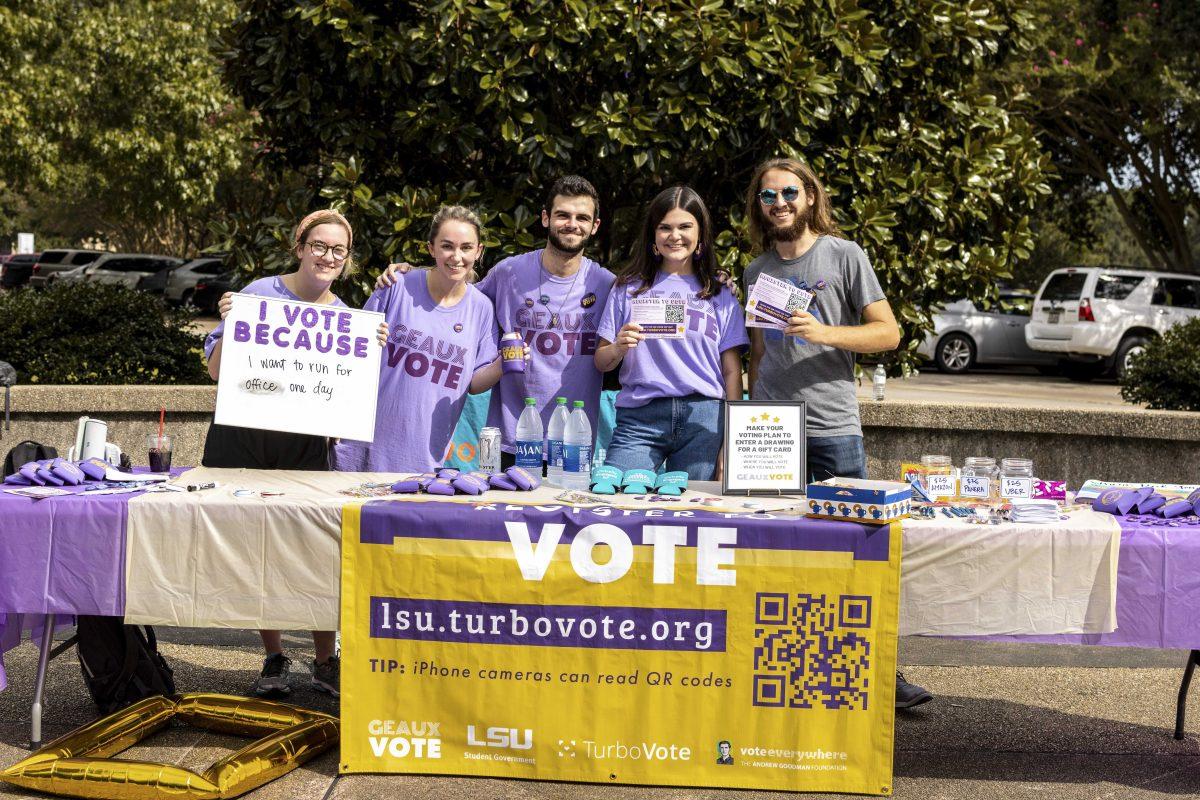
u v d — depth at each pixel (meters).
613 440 4.73
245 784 3.83
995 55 7.12
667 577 3.83
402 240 6.23
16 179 19.56
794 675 3.83
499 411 5.04
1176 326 8.77
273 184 7.35
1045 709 4.84
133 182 22.28
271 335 4.50
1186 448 7.07
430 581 3.88
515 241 6.20
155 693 4.59
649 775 3.88
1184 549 3.76
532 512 3.86
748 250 6.40
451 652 3.91
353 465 4.93
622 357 4.71
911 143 6.59
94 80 19.72
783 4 6.13
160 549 3.95
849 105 6.27
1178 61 19.84
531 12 5.87
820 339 4.34
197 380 8.72
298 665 5.29
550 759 3.90
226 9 20.61
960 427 7.25
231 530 3.94
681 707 3.86
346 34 5.94
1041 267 36.31
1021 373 21.08
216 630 5.83
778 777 3.86
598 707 3.87
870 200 6.24
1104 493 4.17
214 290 27.44
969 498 4.11
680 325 4.56
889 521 3.77
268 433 4.79
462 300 4.89
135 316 8.69
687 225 4.57
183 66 20.48
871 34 6.18
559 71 6.07
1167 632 3.79
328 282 4.66
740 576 3.81
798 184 4.48
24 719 4.51
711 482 4.54
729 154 6.38
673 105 5.92
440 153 6.34
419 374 4.83
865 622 3.79
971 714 4.77
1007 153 6.96
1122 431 7.10
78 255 33.06
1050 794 3.96
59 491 4.06
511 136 5.96
